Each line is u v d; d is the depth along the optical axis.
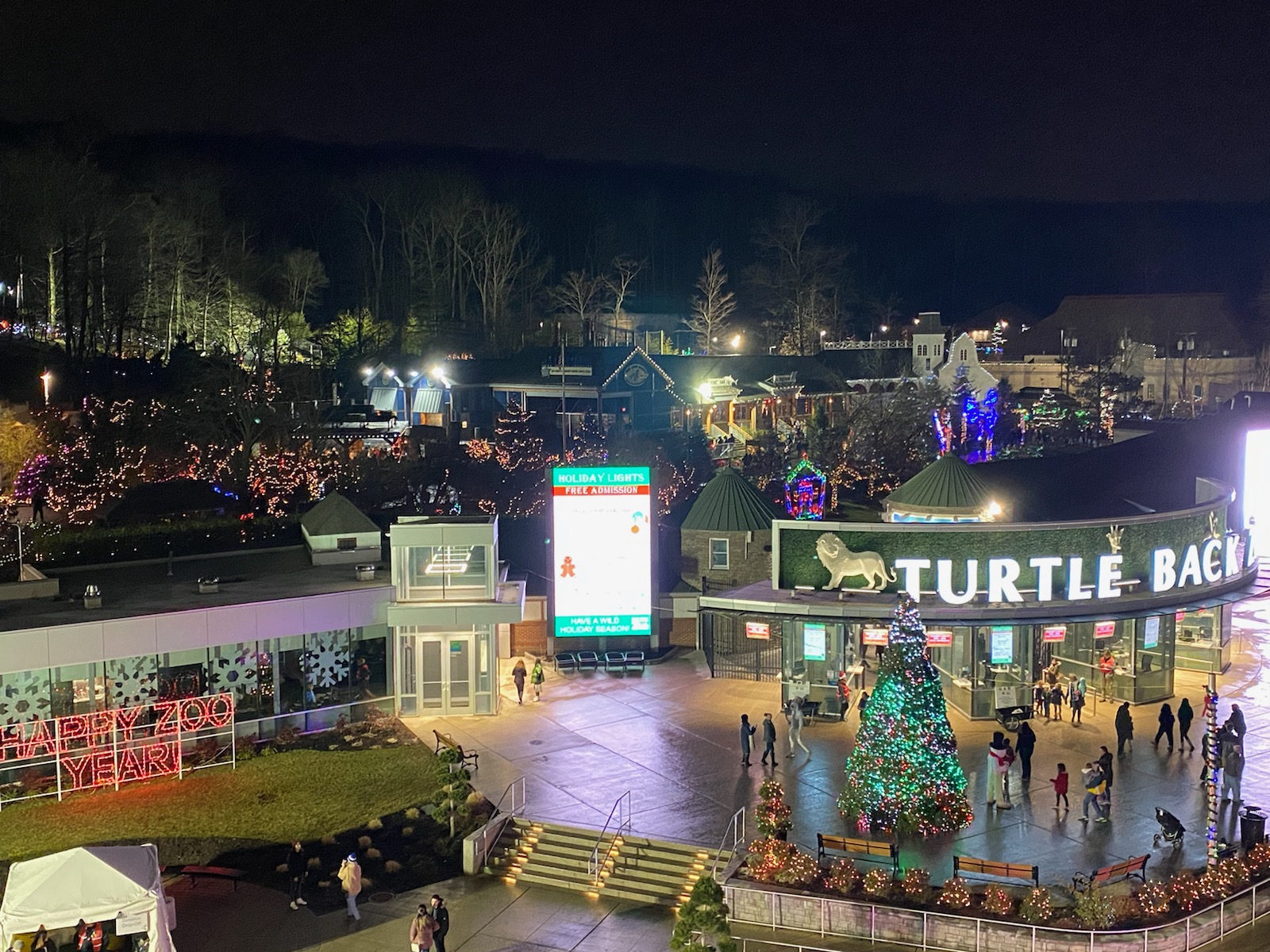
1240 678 52.06
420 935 30.73
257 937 33.06
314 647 48.97
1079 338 167.38
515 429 91.56
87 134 139.25
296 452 79.25
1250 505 69.25
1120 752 43.16
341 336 150.12
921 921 31.80
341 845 38.22
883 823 37.12
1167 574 47.72
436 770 43.75
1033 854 35.47
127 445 77.31
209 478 74.62
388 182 178.62
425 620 48.66
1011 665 47.47
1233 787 37.56
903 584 46.94
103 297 118.75
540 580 60.53
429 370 123.62
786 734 46.34
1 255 112.12
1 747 41.88
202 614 45.88
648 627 56.50
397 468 82.38
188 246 134.25
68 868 30.09
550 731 47.31
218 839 38.59
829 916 32.81
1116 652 49.34
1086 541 46.88
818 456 95.38
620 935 33.28
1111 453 77.62
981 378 137.50
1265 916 32.66
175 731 44.69
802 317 183.88
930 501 58.19
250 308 138.12
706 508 61.25
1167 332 163.62
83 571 53.75
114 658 44.31
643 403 115.31
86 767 42.91
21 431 70.88
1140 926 31.03
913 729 37.12
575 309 178.00
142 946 30.77
